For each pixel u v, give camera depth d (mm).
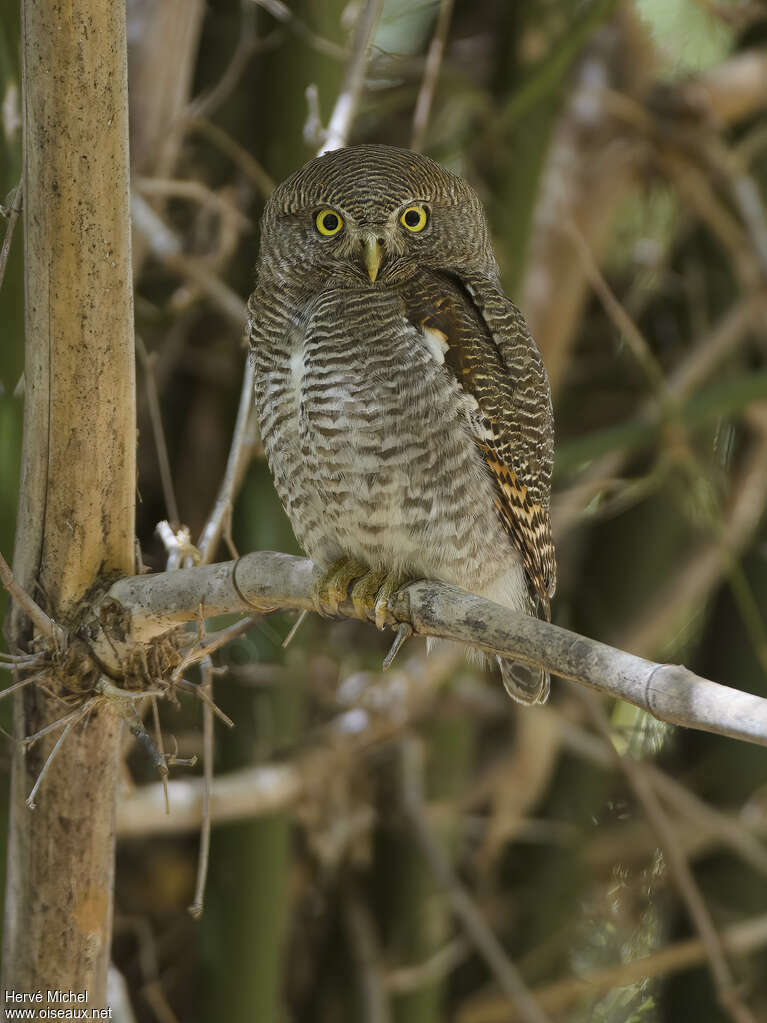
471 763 10945
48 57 4930
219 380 10711
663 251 11445
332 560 7008
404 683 9828
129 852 10562
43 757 5766
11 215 5414
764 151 11883
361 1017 10250
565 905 11133
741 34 11664
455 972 11234
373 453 6496
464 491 6625
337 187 6703
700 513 10281
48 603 5609
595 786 11328
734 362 11742
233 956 9484
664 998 11297
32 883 5957
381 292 6652
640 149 10820
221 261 9141
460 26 11492
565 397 12109
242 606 5402
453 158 10719
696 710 3838
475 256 7129
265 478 9430
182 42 8688
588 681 4188
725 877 11117
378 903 10766
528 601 7531
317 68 9164
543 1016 9422
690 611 11570
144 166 8750
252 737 9578
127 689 5535
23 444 5562
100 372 5352
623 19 10773
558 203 10430
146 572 6020
